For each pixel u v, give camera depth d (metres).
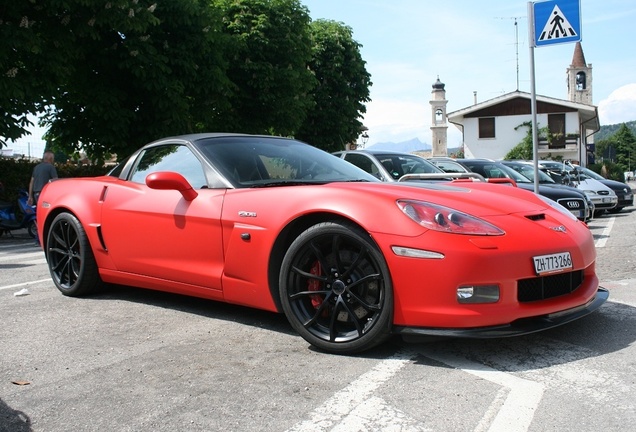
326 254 3.28
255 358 3.13
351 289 3.12
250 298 3.58
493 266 2.88
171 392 2.68
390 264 2.96
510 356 3.06
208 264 3.78
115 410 2.50
